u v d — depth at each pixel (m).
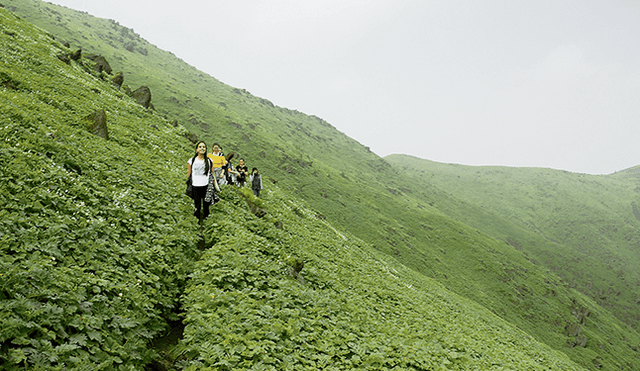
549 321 146.88
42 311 5.26
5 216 7.06
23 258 6.30
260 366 6.61
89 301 6.25
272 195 34.91
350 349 9.34
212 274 9.85
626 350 153.62
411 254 157.62
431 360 11.09
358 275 21.66
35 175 9.37
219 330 7.31
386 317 15.28
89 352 5.43
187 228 12.33
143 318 6.89
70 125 17.03
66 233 7.78
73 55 39.78
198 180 13.30
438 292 48.28
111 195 11.34
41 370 4.53
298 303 10.84
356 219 170.12
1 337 4.58
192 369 6.24
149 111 39.34
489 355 17.48
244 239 13.42
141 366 5.97
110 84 41.72
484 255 178.25
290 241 17.92
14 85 18.80
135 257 8.73
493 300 147.12
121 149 17.44
